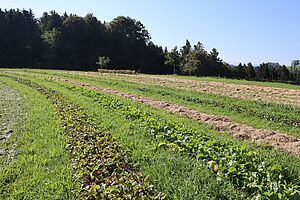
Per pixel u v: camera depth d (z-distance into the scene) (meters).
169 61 90.69
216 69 89.56
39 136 11.18
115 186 6.32
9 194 6.76
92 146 9.11
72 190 6.85
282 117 16.95
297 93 28.89
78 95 22.34
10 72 47.28
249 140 12.84
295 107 20.14
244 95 26.27
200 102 22.14
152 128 11.71
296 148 11.52
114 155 8.35
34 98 21.12
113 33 98.31
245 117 17.31
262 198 6.24
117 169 7.50
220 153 8.77
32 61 86.88
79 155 8.57
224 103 21.06
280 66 84.69
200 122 15.88
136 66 95.62
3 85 30.36
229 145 9.97
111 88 29.44
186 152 9.34
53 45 87.38
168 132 10.97
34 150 9.59
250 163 7.84
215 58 91.56
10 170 7.93
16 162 8.50
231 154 8.76
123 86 31.38
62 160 8.68
